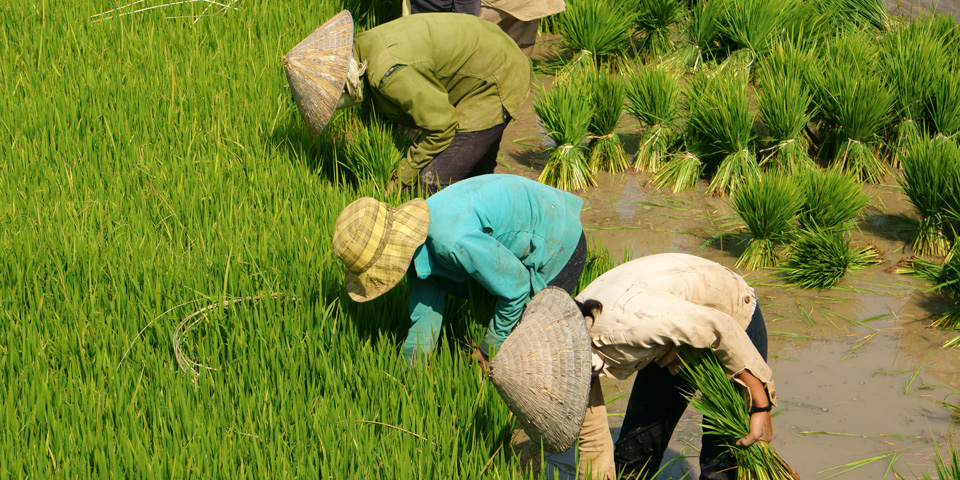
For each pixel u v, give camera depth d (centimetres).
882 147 975
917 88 926
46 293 618
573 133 923
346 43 723
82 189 757
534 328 419
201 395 532
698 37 1195
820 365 650
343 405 523
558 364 407
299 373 558
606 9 1162
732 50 1205
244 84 953
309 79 707
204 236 693
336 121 934
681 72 1188
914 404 601
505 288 502
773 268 785
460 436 516
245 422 511
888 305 722
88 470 464
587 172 942
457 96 761
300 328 589
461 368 551
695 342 409
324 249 662
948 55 1004
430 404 521
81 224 696
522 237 530
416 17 741
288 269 646
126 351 552
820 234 762
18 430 495
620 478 506
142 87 938
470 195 511
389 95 720
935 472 535
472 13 932
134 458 477
